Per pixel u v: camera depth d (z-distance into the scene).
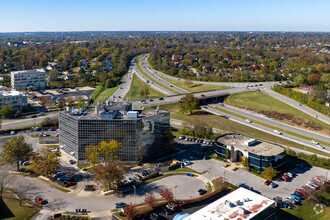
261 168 158.62
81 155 167.50
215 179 149.88
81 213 118.69
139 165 165.38
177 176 153.25
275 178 152.12
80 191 136.12
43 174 144.50
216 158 176.38
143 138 168.88
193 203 126.44
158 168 159.75
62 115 179.62
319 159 171.50
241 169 161.88
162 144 181.12
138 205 123.94
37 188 138.12
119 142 166.12
